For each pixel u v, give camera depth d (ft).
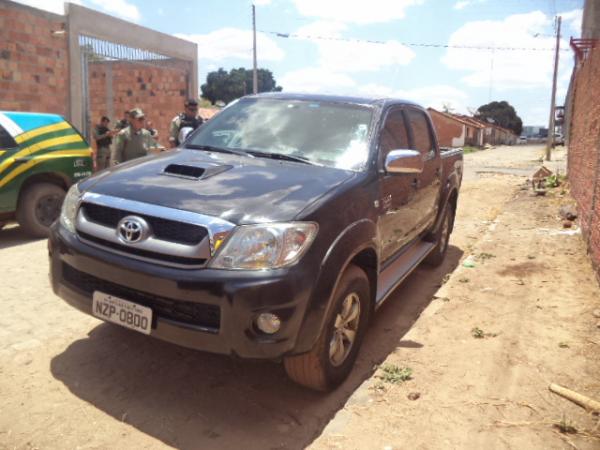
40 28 35.29
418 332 14.03
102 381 10.89
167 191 9.91
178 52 49.26
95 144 36.01
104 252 9.62
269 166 11.69
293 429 9.63
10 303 14.79
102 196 10.07
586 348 12.98
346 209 10.48
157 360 11.90
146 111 50.44
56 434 9.09
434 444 9.19
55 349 12.16
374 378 11.41
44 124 23.35
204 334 8.95
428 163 16.63
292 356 9.25
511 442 9.30
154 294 9.12
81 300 10.28
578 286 17.72
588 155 26.14
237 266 8.84
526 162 97.25
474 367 12.01
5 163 20.89
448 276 19.16
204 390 10.79
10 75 33.50
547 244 23.88
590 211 22.13
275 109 14.24
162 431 9.34
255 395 10.71
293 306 8.94
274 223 9.11
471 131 206.39
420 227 16.83
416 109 16.80
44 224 22.88
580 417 10.10
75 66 38.04
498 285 17.95
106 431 9.25
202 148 13.43
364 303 11.35
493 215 33.47
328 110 13.80
